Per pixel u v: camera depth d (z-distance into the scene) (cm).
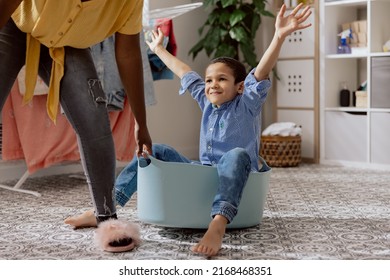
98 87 187
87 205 264
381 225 218
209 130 221
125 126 330
